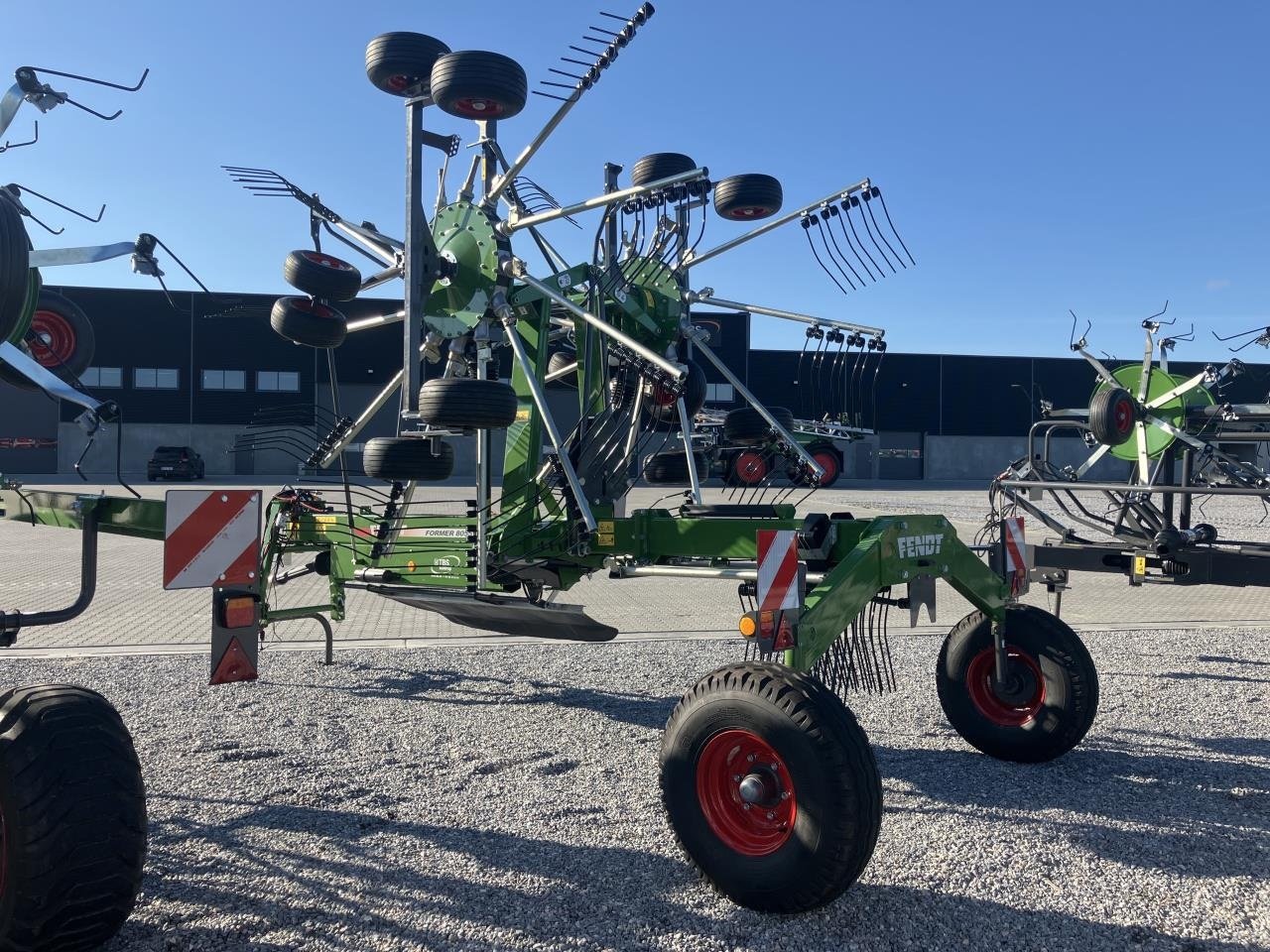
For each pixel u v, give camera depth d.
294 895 3.22
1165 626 8.51
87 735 2.72
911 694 6.06
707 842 3.21
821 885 2.95
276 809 4.03
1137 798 4.21
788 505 5.23
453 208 5.46
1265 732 5.26
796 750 3.00
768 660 3.55
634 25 4.47
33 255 3.35
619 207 5.64
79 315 4.02
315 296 5.74
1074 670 4.57
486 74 4.51
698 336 5.95
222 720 5.42
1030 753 4.66
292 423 6.16
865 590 3.83
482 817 3.96
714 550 4.56
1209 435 7.63
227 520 3.41
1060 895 3.23
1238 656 7.18
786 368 35.69
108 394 39.78
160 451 34.50
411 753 4.84
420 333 4.89
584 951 2.86
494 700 5.91
